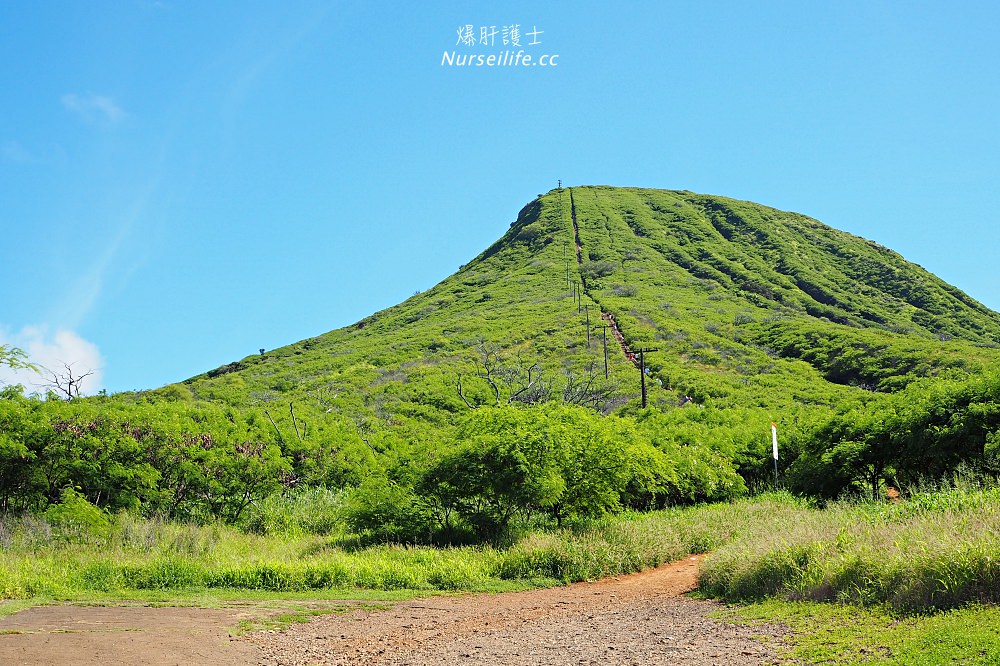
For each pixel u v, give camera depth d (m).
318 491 22.44
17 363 18.44
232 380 68.06
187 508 19.41
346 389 55.25
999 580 7.08
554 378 52.47
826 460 19.38
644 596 11.00
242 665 7.14
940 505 10.59
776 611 8.34
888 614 7.29
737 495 23.80
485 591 11.95
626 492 20.88
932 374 49.22
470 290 114.12
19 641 7.44
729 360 61.25
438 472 16.41
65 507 15.11
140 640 7.70
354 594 11.42
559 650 7.56
